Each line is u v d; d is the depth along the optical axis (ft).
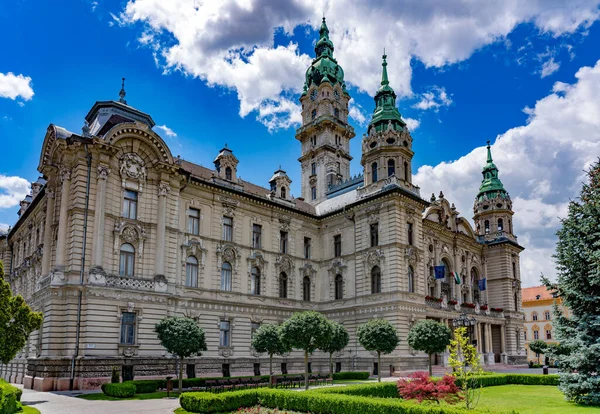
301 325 127.95
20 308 117.19
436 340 150.51
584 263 99.25
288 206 206.80
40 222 183.01
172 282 160.35
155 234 157.07
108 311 140.36
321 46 299.99
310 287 209.56
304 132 284.61
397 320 179.11
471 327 234.79
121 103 169.07
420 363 183.11
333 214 212.43
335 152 277.85
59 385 128.88
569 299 100.63
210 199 180.75
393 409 74.59
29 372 146.00
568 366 98.53
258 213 196.75
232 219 186.91
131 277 147.43
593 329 96.02
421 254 197.47
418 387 82.48
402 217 192.13
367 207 199.21
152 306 150.30
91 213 144.46
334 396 83.87
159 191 160.45
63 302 137.18
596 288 98.53
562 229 103.04
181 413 87.92
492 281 274.98
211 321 170.60
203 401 87.97
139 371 142.92
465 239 260.01
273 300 193.47
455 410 68.80
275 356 187.93
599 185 103.14
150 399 110.32
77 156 146.20
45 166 160.76
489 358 240.94
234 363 173.68
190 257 171.01
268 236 198.39
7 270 238.07
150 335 148.05
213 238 177.88
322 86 282.77
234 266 183.01
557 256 102.42
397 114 209.15
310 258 213.05
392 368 175.52
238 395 92.32
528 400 107.96
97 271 140.36
